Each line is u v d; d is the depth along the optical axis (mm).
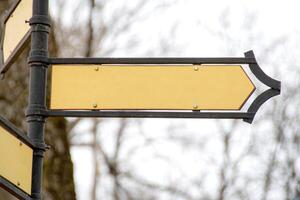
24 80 10430
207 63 6711
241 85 6664
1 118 5934
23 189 6289
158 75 6723
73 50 14188
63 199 10297
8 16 7230
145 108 6672
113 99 6703
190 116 6633
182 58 6719
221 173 22875
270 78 6629
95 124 15609
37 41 6723
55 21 14078
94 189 16203
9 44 7098
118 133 17734
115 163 17172
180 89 6684
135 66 6750
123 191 17078
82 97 6719
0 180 5910
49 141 10320
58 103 6715
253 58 6668
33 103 6645
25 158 6352
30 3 6852
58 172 10336
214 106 6641
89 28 14695
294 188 23406
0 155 5941
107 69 6758
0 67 7172
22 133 6266
